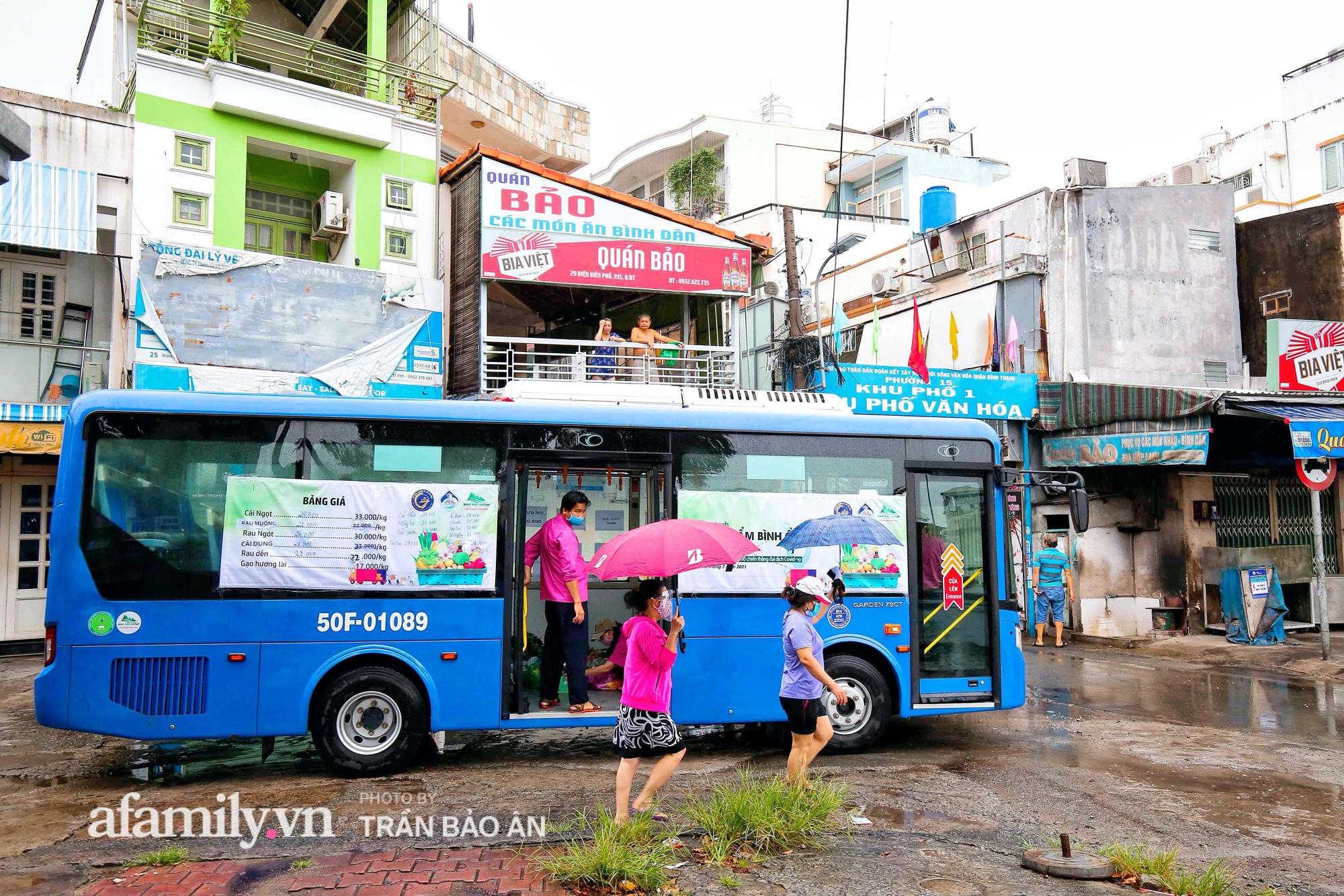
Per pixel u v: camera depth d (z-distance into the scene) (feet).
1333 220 61.16
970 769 24.66
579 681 25.36
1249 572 48.96
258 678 23.16
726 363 54.44
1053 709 33.40
